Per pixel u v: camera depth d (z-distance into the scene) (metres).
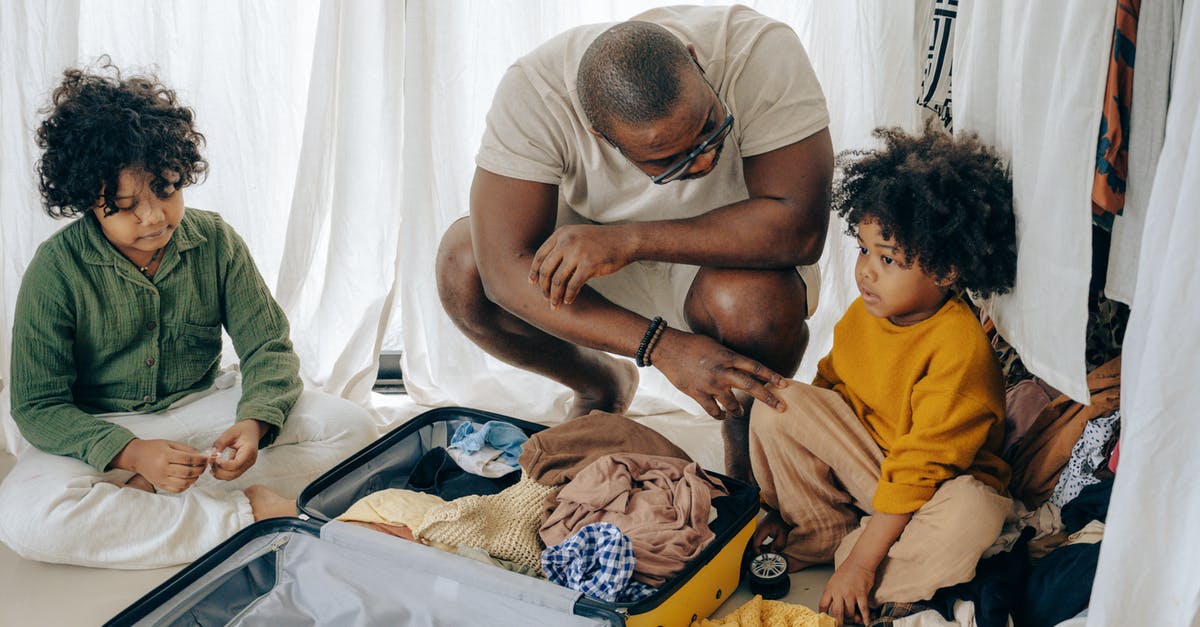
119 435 1.62
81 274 1.67
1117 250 1.23
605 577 1.37
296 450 1.78
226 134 2.04
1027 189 1.33
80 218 1.71
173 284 1.75
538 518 1.57
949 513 1.41
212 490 1.67
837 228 1.97
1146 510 1.05
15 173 1.87
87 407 1.76
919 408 1.50
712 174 1.67
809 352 2.07
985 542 1.40
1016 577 1.42
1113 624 1.09
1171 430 1.02
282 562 1.51
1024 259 1.35
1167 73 1.14
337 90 2.01
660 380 2.13
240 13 1.97
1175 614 1.06
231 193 2.07
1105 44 1.14
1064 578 1.35
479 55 2.00
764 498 1.67
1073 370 1.26
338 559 1.49
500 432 1.78
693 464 1.59
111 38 1.96
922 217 1.41
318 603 1.44
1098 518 1.43
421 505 1.59
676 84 1.34
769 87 1.55
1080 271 1.22
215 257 1.81
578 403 2.02
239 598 1.47
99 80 1.63
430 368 2.16
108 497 1.59
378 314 2.11
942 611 1.41
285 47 2.01
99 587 1.56
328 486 1.67
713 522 1.56
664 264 1.84
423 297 2.11
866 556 1.48
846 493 1.62
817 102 1.57
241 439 1.67
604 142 1.62
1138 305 1.08
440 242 1.94
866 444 1.57
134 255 1.72
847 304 2.03
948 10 1.68
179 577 1.44
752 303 1.64
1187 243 0.98
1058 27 1.25
